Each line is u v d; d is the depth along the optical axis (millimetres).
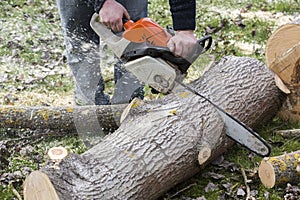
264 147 3396
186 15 3250
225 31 5250
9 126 3795
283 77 3818
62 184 3148
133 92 3662
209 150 3436
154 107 3467
